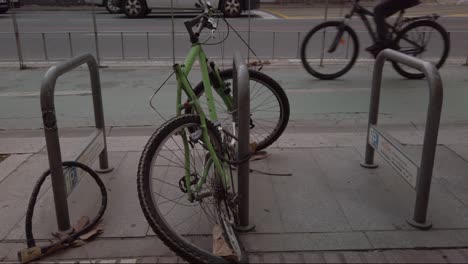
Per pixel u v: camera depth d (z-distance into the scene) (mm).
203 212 2979
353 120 4879
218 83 3559
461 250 2576
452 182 3391
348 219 2908
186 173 2666
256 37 9984
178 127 2436
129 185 3393
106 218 2936
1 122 4910
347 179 3467
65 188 2707
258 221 2885
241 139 2572
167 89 6117
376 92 3404
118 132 4609
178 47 9102
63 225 2744
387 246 2619
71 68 2814
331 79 6566
